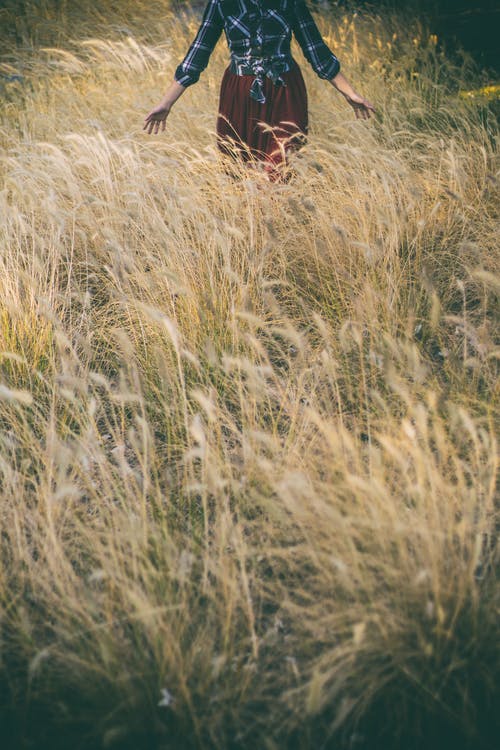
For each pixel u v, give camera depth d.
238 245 3.97
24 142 5.44
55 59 8.16
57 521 2.53
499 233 3.91
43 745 1.97
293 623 2.25
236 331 3.32
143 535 2.37
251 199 4.04
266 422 3.14
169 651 2.00
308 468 2.67
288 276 3.99
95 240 4.27
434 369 3.35
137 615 1.99
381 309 3.52
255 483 2.68
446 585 2.08
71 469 2.92
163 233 3.83
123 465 2.60
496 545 2.37
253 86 4.24
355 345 3.43
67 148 5.19
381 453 2.72
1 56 8.22
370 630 2.05
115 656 2.07
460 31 7.96
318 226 4.04
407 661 2.03
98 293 4.16
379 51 7.18
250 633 2.23
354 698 2.02
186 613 2.13
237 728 1.99
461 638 2.07
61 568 2.35
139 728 1.96
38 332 3.58
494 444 2.34
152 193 4.14
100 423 3.24
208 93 6.22
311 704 1.76
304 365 2.96
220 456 2.79
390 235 3.85
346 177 4.35
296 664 2.13
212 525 2.62
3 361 3.42
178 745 1.94
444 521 2.24
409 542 2.29
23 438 2.99
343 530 2.05
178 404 3.20
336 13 8.30
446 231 4.19
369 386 3.25
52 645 2.08
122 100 6.31
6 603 2.32
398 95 6.09
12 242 4.11
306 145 4.47
